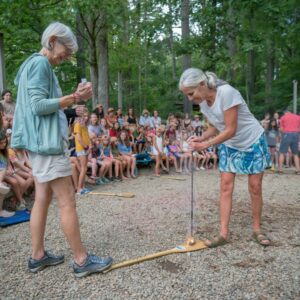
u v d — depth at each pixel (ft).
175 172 24.07
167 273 8.05
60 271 8.11
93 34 34.12
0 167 12.67
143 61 66.03
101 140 20.49
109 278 7.80
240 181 19.29
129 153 22.22
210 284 7.55
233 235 10.37
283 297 7.02
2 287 7.45
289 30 24.47
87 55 40.91
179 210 13.21
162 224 11.50
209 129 10.11
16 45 34.68
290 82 52.85
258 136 9.45
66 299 7.00
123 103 69.41
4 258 8.87
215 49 29.48
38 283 7.61
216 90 8.87
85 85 7.06
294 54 50.14
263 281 7.65
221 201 9.71
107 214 12.74
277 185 18.52
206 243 9.45
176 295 7.13
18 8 28.96
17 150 8.09
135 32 35.76
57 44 7.29
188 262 8.60
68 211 7.56
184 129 27.61
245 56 30.89
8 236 10.46
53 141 7.15
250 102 52.16
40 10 30.73
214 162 25.95
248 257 8.87
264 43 26.94
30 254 9.12
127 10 34.12
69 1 26.71
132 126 26.63
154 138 22.79
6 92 18.16
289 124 23.58
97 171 20.43
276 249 9.35
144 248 9.45
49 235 10.37
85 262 7.83
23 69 7.36
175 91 65.00
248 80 52.06
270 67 55.57
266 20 23.02
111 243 9.80
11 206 13.17
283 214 12.57
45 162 7.30
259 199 9.81
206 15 28.19
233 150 9.42
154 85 75.77
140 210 13.29
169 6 31.96
